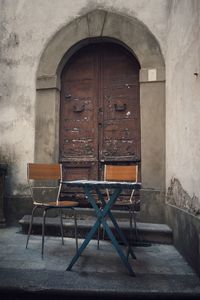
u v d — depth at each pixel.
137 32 4.39
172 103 3.72
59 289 2.11
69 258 2.87
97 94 4.73
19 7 4.84
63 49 4.64
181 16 3.32
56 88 4.63
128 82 4.63
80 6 4.65
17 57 4.79
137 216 4.12
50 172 3.51
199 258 2.39
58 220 4.10
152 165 4.16
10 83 4.79
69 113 4.79
